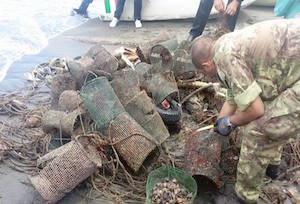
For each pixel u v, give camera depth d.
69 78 2.98
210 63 1.82
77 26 5.64
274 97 1.87
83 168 2.09
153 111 2.54
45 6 6.56
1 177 2.39
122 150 2.30
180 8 5.81
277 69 1.75
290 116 1.75
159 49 3.09
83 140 2.28
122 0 5.58
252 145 1.93
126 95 2.60
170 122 2.78
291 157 2.55
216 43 1.79
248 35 1.74
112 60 2.99
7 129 2.88
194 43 1.87
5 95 3.35
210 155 2.21
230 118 1.87
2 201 2.19
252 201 2.17
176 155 2.60
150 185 2.08
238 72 1.67
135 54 3.57
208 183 2.35
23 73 3.85
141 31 5.50
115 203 2.19
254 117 1.75
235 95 1.71
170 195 2.05
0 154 2.56
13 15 5.85
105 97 2.42
